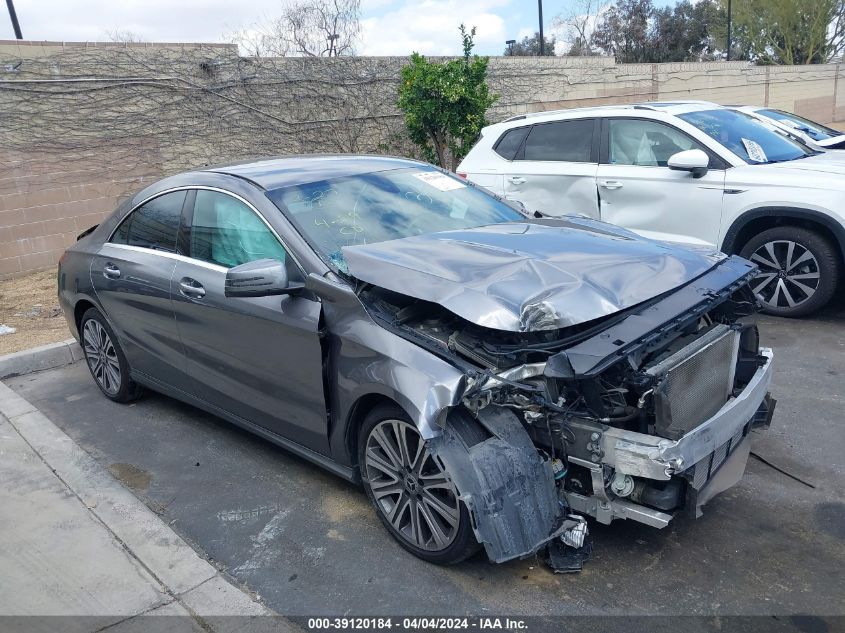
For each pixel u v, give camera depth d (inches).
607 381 115.4
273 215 150.3
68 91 370.0
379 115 493.4
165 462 172.4
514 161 304.5
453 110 427.2
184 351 172.1
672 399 116.3
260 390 152.8
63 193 375.9
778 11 1514.5
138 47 390.0
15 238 364.5
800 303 244.5
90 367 217.5
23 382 234.7
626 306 120.0
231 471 166.2
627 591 118.1
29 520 143.6
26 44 357.1
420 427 111.4
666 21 1561.3
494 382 112.3
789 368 207.5
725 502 142.7
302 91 453.7
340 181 165.9
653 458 107.3
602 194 276.1
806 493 144.4
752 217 241.9
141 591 121.0
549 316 113.7
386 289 126.6
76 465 165.9
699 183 252.5
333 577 126.0
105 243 199.6
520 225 163.8
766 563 123.6
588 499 117.9
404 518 130.9
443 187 179.9
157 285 173.6
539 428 119.1
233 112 427.5
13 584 124.0
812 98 989.8
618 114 278.8
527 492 114.7
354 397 129.0
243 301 148.6
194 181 173.9
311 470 164.6
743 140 263.4
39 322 294.2
